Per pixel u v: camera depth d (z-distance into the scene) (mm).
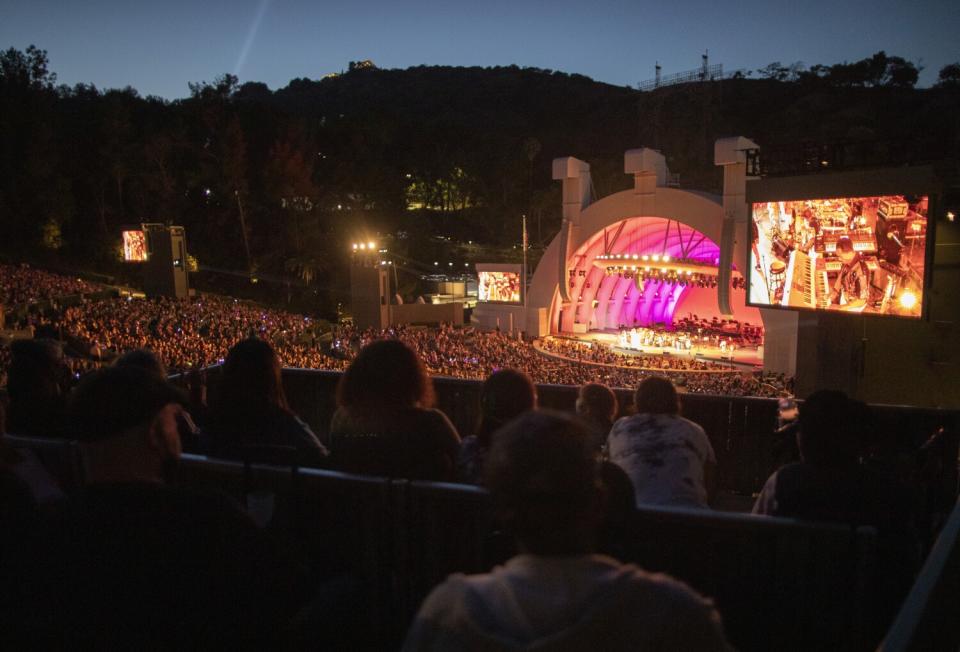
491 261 98875
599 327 68562
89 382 2348
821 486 3594
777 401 6562
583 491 1703
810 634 3246
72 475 4020
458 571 3484
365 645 3672
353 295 60969
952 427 5777
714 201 49156
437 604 1669
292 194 90062
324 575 3717
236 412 4238
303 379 7977
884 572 3551
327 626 2633
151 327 42344
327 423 7945
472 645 1549
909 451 5848
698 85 130250
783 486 3699
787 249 20500
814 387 19812
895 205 17109
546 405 7250
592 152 177250
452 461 3902
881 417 5980
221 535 2203
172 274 62000
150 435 2352
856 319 18750
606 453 4609
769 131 138625
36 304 45812
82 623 2080
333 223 94500
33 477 3676
